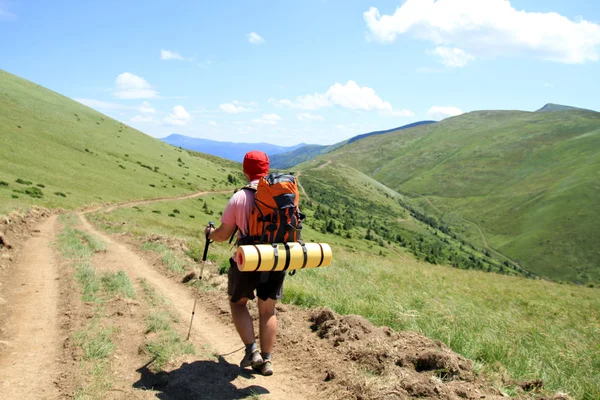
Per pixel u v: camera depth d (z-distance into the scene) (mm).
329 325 5703
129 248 14539
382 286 13297
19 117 103000
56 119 115500
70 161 84812
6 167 63156
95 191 69438
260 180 4172
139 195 79750
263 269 3883
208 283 8750
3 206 26500
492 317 9570
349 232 170375
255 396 3936
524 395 4156
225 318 6504
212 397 3881
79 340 4926
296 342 5367
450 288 16766
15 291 7523
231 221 4211
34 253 12336
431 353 4480
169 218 64688
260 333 4352
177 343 5031
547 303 16500
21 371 4168
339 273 15297
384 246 167125
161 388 4016
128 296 7148
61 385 3896
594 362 6750
